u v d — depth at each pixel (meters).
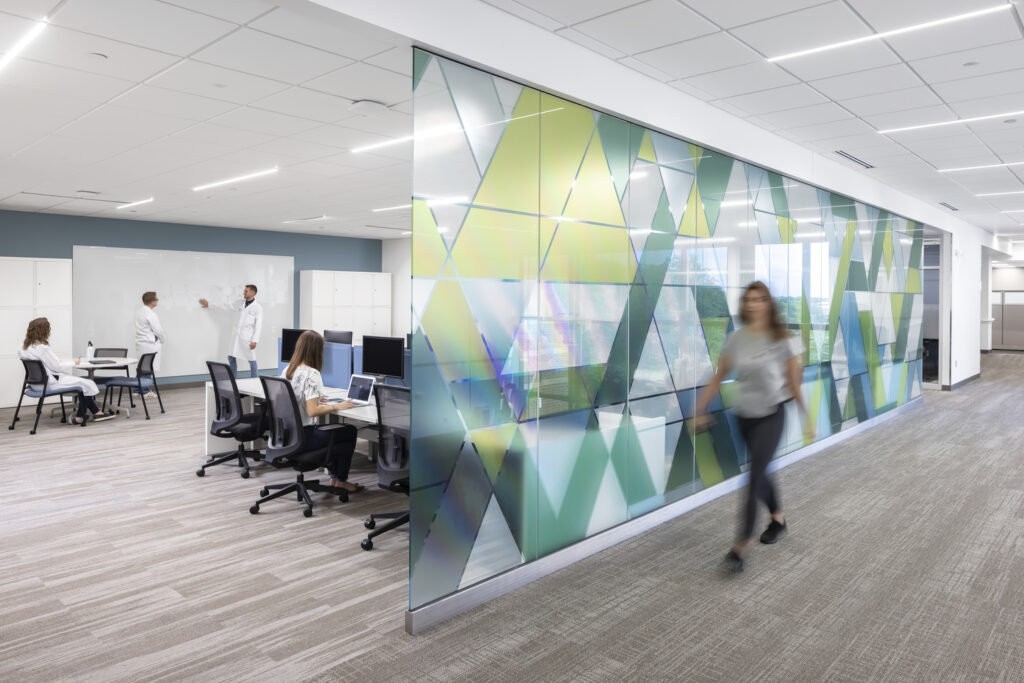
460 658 2.27
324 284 10.87
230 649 2.33
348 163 5.32
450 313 2.64
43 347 6.24
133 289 9.15
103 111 3.91
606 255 3.42
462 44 2.59
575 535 3.24
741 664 2.23
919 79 3.58
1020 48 3.15
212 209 7.99
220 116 4.03
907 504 4.04
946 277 9.10
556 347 3.14
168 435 6.09
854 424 6.22
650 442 3.73
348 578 2.95
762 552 3.27
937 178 6.34
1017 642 2.38
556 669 2.20
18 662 2.24
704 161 4.12
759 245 4.71
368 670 2.20
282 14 2.65
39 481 4.50
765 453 3.02
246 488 4.34
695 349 4.09
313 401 3.85
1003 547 3.31
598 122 3.34
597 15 2.79
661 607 2.67
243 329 8.28
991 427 6.55
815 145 5.07
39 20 2.71
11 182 6.15
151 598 2.74
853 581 2.91
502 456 2.88
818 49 3.17
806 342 5.34
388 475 3.27
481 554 2.77
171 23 2.74
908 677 2.15
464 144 2.68
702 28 2.92
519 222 2.93
